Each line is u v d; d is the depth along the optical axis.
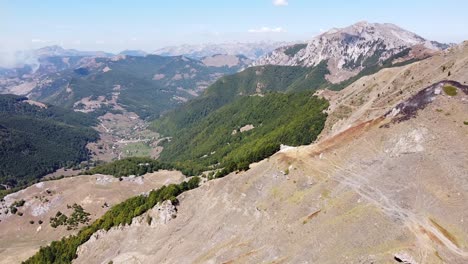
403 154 119.75
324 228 104.50
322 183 124.62
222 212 142.25
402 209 99.06
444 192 100.12
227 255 116.19
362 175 119.56
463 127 119.56
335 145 144.38
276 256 104.88
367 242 92.88
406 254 84.12
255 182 145.75
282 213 122.19
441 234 89.00
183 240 139.88
